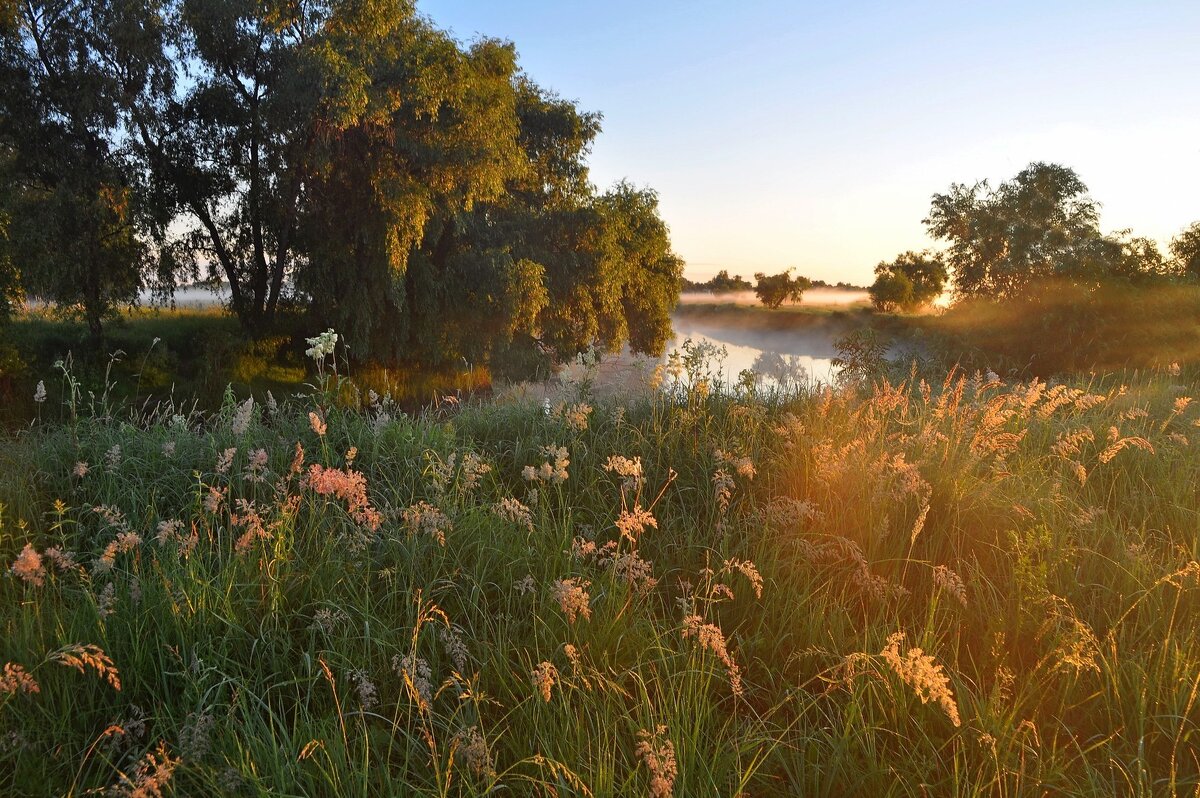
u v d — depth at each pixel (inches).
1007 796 97.8
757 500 190.5
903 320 1809.8
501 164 919.7
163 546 153.6
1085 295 750.5
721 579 152.2
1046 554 149.8
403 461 207.3
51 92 738.8
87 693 117.3
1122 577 150.3
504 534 165.5
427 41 872.9
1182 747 108.5
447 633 124.0
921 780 103.3
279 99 783.1
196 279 941.8
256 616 137.4
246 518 150.5
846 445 193.5
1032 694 118.8
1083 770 105.7
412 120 831.7
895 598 148.2
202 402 767.7
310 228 866.1
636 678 121.0
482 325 970.1
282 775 97.4
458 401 278.1
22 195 740.0
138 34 748.0
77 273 748.6
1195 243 921.5
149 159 857.5
